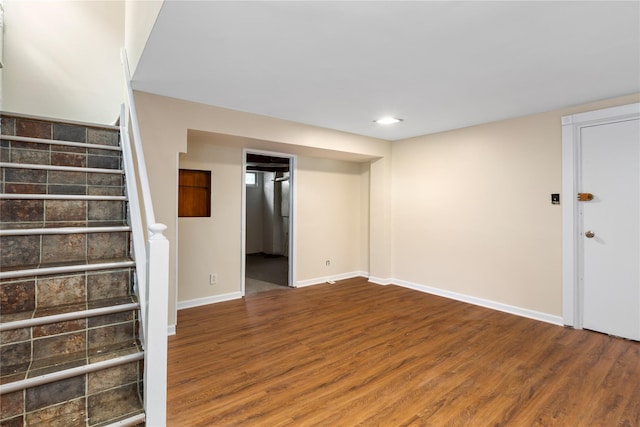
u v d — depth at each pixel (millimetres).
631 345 2824
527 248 3541
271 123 3719
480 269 3947
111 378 1670
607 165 3043
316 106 3299
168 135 3057
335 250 5301
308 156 4902
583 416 1887
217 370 2391
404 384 2217
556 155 3332
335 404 1993
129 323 1880
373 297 4285
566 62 2275
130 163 2410
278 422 1827
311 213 5004
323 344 2844
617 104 2969
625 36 1918
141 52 2195
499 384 2219
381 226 4984
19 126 2461
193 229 3881
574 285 3205
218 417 1861
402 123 3912
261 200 8367
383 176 4938
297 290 4641
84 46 3531
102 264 1938
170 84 2740
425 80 2611
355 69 2408
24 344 1618
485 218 3898
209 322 3354
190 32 1894
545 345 2826
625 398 2057
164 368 1573
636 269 2898
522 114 3508
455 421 1845
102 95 3602
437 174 4398
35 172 2268
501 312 3691
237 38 1962
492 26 1817
